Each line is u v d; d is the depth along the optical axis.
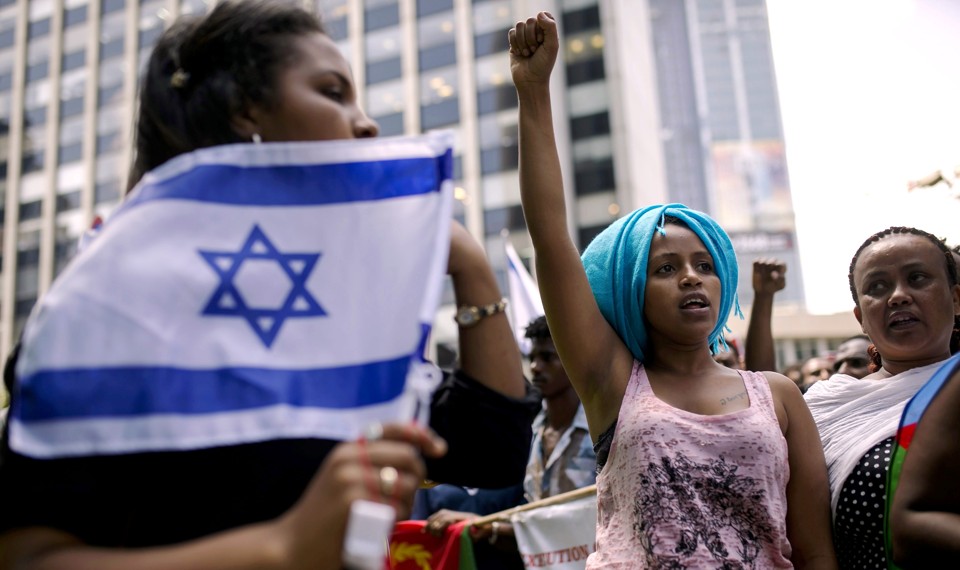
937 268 2.38
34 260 34.19
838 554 2.13
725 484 1.92
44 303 1.00
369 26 32.53
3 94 36.38
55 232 34.28
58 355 0.97
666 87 171.75
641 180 31.30
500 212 29.06
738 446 1.96
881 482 2.05
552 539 3.45
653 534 1.88
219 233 1.11
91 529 0.99
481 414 1.26
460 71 30.94
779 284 3.48
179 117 1.34
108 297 1.02
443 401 1.29
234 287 1.08
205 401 1.01
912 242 2.42
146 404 0.99
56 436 0.95
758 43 174.62
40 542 0.94
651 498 1.91
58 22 36.28
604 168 29.66
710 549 1.86
